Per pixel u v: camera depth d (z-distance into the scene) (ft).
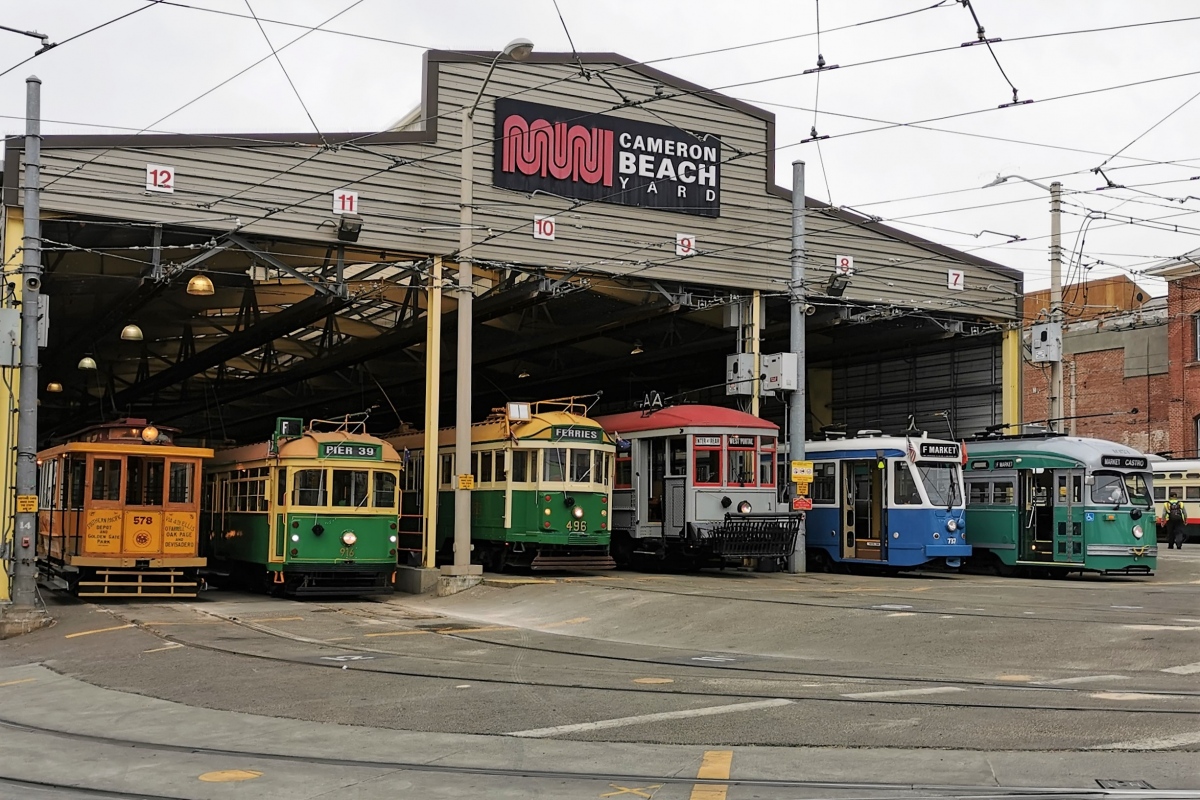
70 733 34.60
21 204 69.10
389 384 137.80
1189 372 156.87
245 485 82.79
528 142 83.82
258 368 132.26
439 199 80.84
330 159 77.51
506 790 26.09
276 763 29.37
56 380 135.03
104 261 82.69
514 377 137.90
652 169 88.43
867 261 98.02
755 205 92.99
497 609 68.74
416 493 96.58
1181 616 52.60
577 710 35.04
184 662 47.73
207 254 74.02
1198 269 155.12
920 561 85.40
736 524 83.41
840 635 50.21
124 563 72.43
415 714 35.19
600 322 105.91
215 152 74.13
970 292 103.24
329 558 75.66
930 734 30.19
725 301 93.50
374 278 93.35
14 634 60.44
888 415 120.78
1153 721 30.91
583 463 84.79
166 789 27.12
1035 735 29.76
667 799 25.02
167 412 159.43
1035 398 183.62
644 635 55.67
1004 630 47.93
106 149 71.05
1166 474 155.33
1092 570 89.61
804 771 26.99
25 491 61.82
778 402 104.83
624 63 87.56
